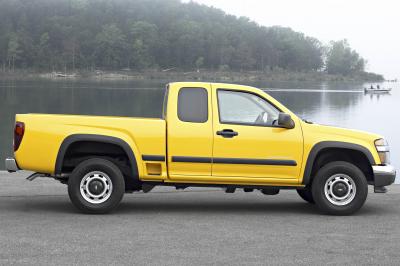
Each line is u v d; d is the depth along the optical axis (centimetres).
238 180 887
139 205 965
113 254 642
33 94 15138
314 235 750
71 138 864
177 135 878
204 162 880
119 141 870
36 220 820
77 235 730
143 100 14050
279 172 891
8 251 650
